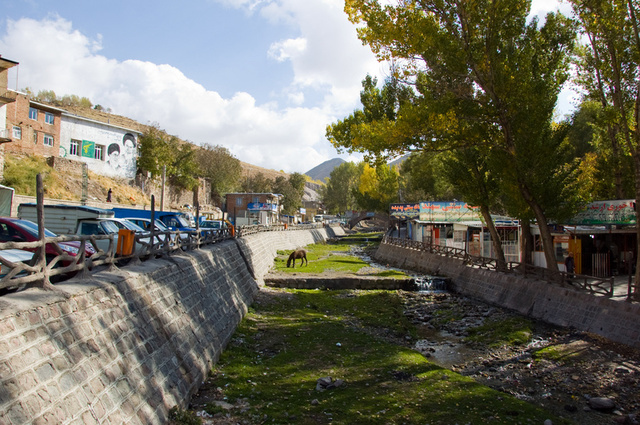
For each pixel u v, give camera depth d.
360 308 20.67
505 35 19.03
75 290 6.71
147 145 51.78
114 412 6.30
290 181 108.56
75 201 30.47
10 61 23.28
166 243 12.65
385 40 19.00
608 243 23.41
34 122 36.81
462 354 14.57
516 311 20.06
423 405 9.41
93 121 43.06
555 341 15.20
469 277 26.00
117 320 7.57
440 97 19.31
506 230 30.56
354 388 10.30
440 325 18.69
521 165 19.02
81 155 42.09
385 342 14.51
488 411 9.23
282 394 9.83
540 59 20.25
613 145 22.77
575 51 20.45
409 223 51.38
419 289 27.50
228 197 69.31
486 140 20.14
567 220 21.09
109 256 8.73
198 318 11.91
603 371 12.19
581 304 16.64
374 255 47.44
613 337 14.55
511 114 19.23
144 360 7.89
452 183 25.91
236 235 26.09
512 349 14.70
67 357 5.83
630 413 9.81
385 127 19.81
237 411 8.80
